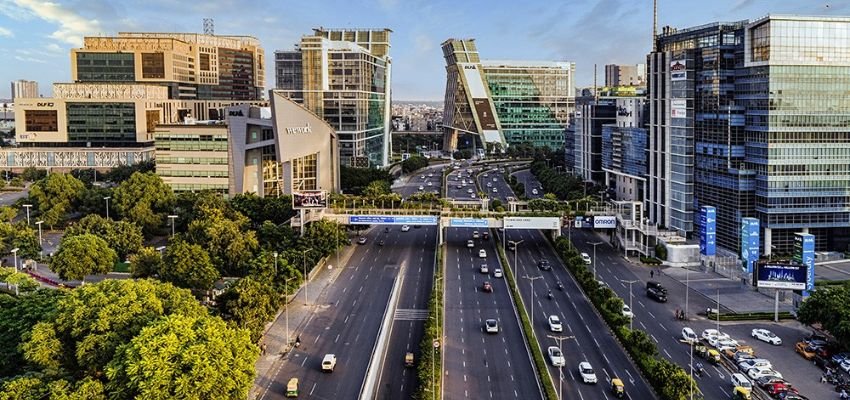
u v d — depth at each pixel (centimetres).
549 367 13600
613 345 14862
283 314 17038
